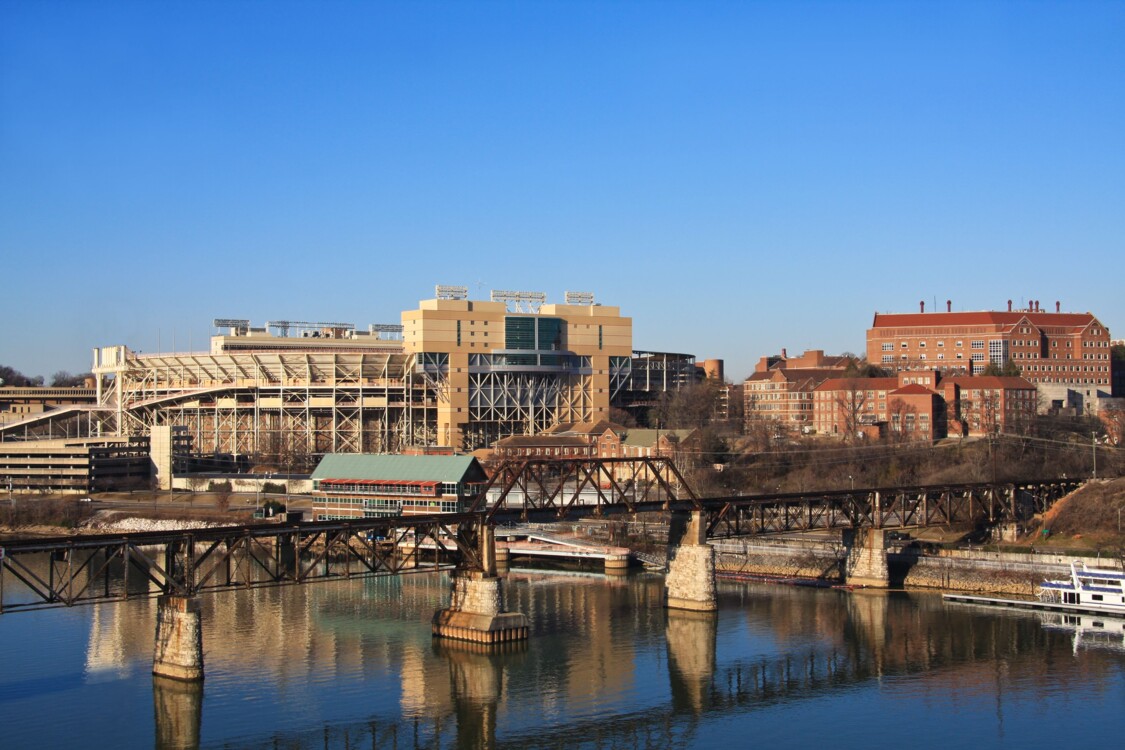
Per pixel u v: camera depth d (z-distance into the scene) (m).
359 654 146.88
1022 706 126.50
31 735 114.62
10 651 147.12
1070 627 161.25
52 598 113.88
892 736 118.25
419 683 134.88
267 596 187.00
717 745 116.06
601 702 129.12
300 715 122.50
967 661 144.38
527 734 118.62
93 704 124.62
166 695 128.00
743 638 157.12
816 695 131.50
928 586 192.75
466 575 154.00
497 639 151.00
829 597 185.00
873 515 195.12
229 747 112.38
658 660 146.12
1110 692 130.75
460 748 114.06
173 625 130.25
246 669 139.25
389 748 113.50
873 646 152.12
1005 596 183.12
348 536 137.38
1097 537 195.75
